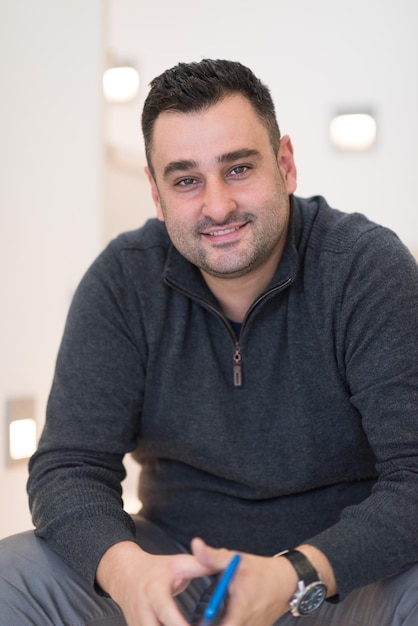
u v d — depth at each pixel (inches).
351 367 55.2
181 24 123.0
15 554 53.7
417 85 120.4
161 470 63.7
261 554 60.3
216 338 59.8
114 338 60.0
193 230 55.9
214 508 61.2
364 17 120.7
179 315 60.2
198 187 55.7
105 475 57.5
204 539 61.7
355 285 55.6
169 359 59.6
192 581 59.0
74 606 53.5
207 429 58.8
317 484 58.9
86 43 88.7
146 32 123.0
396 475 51.2
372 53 121.1
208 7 122.8
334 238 58.2
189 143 54.4
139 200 104.7
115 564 48.8
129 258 62.1
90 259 90.0
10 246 83.2
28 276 84.9
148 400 60.5
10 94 82.9
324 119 123.5
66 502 53.6
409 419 51.9
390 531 48.6
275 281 57.4
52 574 53.3
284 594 45.3
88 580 50.5
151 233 63.9
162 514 63.9
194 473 62.0
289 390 57.9
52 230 86.8
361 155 123.2
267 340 58.4
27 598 52.3
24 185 83.8
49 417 59.4
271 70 123.6
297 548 47.4
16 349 84.4
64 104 87.4
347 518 49.9
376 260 55.7
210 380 59.0
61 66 87.0
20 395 84.9
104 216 92.0
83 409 58.8
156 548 60.7
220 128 54.1
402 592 51.9
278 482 58.3
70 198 88.4
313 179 125.3
